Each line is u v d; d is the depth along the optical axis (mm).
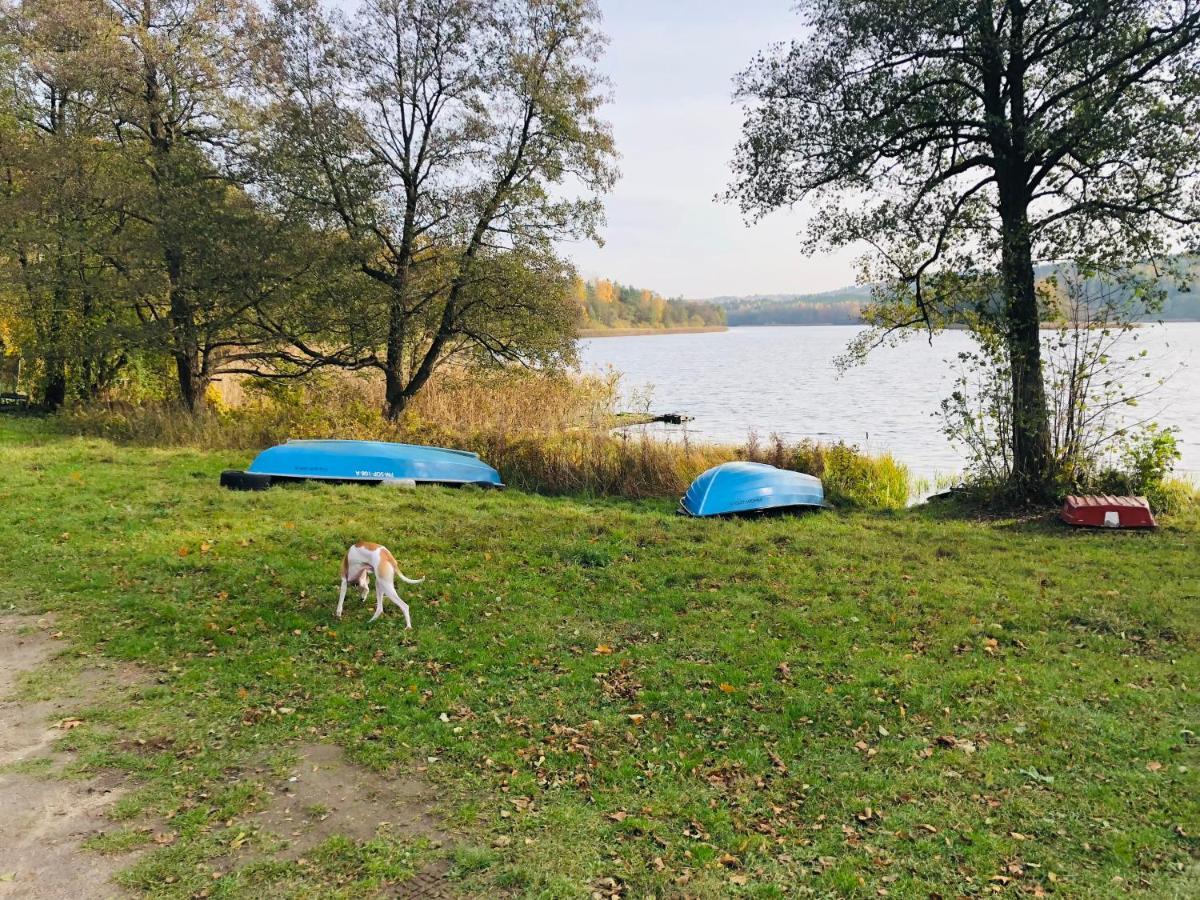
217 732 5988
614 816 4953
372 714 6277
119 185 19922
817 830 4820
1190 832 4730
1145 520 11938
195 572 9438
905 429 28891
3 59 22062
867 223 14375
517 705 6426
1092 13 11523
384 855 4559
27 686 6688
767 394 42500
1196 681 6719
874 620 8211
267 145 19719
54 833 4727
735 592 9070
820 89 13703
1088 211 12500
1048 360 13688
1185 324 135500
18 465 15047
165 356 23297
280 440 19312
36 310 23859
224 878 4344
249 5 20312
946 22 12359
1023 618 8180
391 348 20906
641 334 185375
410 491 14445
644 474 16984
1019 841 4688
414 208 19938
